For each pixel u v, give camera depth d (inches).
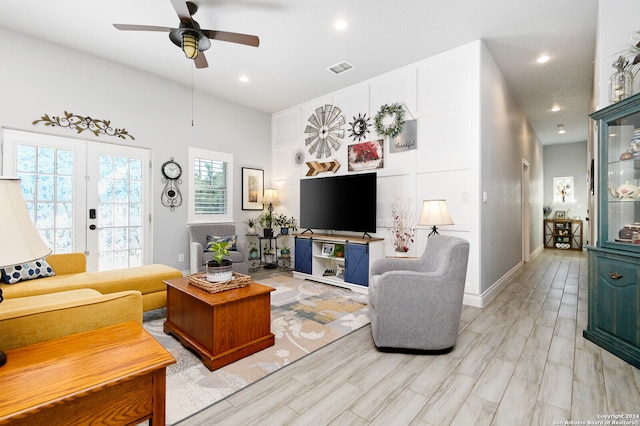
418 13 116.6
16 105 131.0
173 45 141.1
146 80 169.8
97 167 154.3
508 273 180.5
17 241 40.6
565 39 135.1
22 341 49.1
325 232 199.8
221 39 105.7
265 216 224.5
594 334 98.3
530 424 61.5
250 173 222.4
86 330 55.2
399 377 78.6
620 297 89.4
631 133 94.0
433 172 149.2
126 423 40.2
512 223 192.1
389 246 165.2
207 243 184.7
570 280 183.2
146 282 117.0
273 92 195.6
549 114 237.8
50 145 140.4
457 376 79.0
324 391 72.6
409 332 90.2
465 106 138.6
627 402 68.1
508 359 87.8
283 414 64.6
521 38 134.3
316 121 204.8
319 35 131.4
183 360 87.1
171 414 64.2
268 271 208.8
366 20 120.9
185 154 187.3
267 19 120.0
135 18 120.4
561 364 84.8
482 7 113.1
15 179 43.5
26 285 101.9
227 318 86.0
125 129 162.2
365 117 177.2
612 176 95.7
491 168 149.3
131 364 42.0
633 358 83.7
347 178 175.6
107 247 157.9
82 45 141.6
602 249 95.0
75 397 35.4
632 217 95.3
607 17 100.0
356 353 91.7
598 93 106.7
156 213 174.7
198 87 189.3
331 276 177.3
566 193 341.7
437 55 147.6
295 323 114.7
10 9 115.0
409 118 157.4
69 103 144.5
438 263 102.7
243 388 73.8
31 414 32.8
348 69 163.2
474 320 118.1
